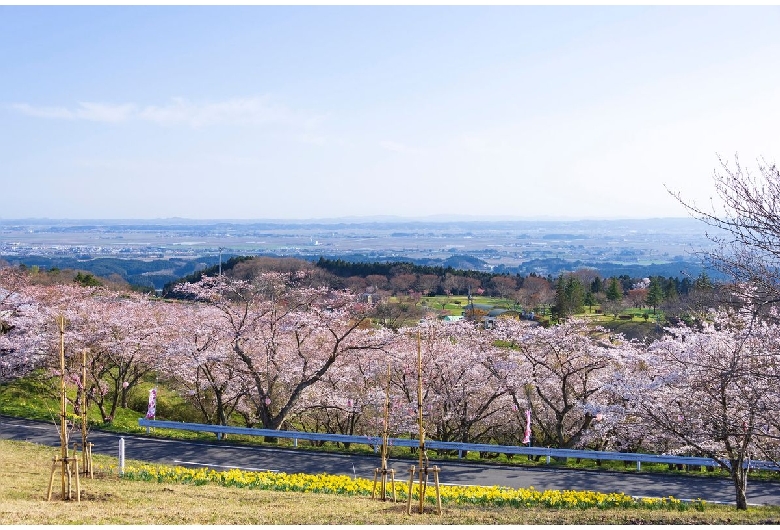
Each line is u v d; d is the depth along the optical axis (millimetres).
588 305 65875
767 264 11992
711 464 21750
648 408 19984
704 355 19344
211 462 21906
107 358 30969
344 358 30312
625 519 13422
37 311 33562
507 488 18953
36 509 11516
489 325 31953
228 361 28094
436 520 12719
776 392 14859
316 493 16469
